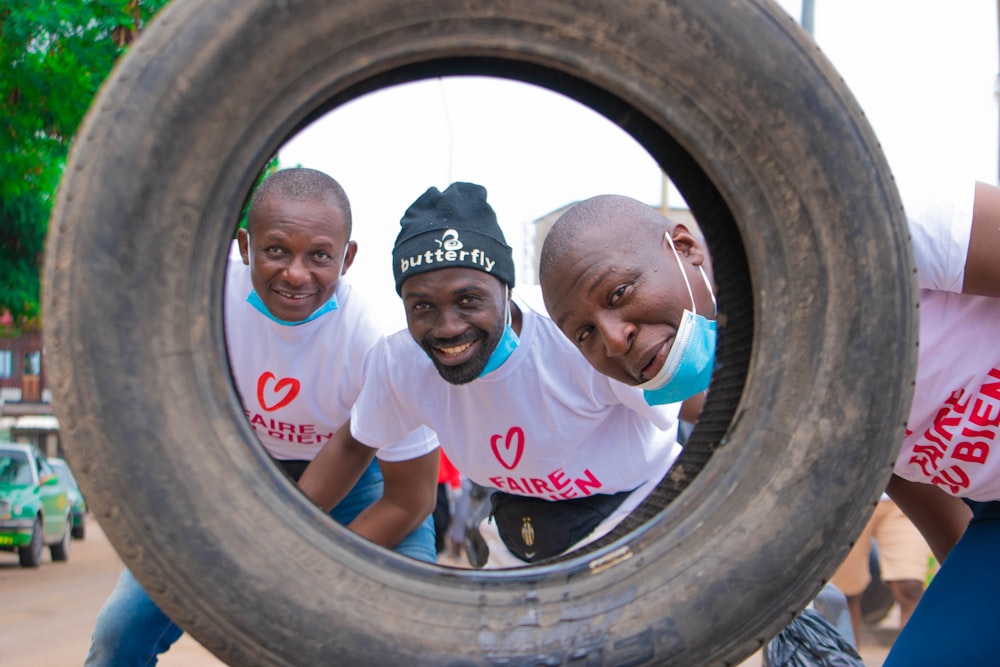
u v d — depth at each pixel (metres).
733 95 1.67
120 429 1.54
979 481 2.27
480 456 2.81
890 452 1.71
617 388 2.63
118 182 1.53
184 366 1.58
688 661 1.68
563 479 2.79
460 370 2.56
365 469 2.98
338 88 1.64
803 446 1.69
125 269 1.54
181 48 1.55
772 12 1.67
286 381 2.92
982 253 1.95
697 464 1.96
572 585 1.69
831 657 2.50
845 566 5.28
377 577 1.64
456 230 2.49
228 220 1.61
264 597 1.57
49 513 15.20
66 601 9.89
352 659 1.59
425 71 1.82
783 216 1.70
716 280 1.95
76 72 7.22
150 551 1.56
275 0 1.56
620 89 1.69
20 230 9.93
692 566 1.68
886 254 1.69
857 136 1.68
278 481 1.65
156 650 2.74
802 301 1.70
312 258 2.75
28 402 42.41
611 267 2.29
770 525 1.68
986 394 2.15
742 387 1.83
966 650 2.15
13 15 6.68
